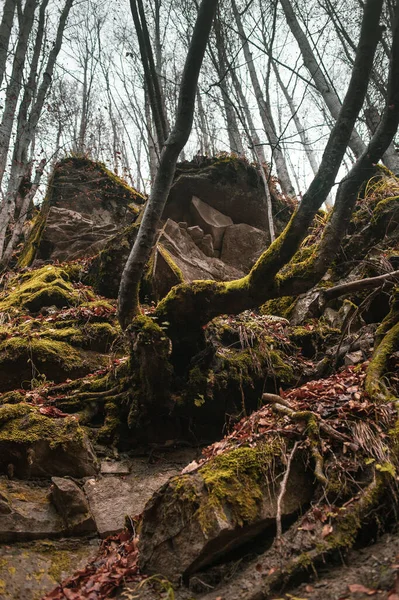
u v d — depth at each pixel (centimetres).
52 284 741
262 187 885
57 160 1168
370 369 381
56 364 546
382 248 657
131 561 314
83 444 423
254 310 690
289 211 923
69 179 1009
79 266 824
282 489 278
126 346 574
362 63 371
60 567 326
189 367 487
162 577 282
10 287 818
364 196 768
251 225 898
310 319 630
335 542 253
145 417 471
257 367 521
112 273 757
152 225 486
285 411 349
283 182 1142
